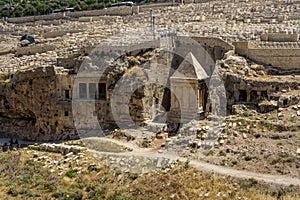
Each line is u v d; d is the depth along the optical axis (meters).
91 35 91.56
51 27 119.12
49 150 68.56
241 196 48.41
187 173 53.50
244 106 65.69
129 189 53.56
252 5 115.69
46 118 74.94
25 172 61.59
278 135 58.09
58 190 55.56
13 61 84.31
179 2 134.88
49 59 78.75
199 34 79.62
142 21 106.00
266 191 48.62
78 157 63.75
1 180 59.41
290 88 65.81
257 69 70.44
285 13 98.88
